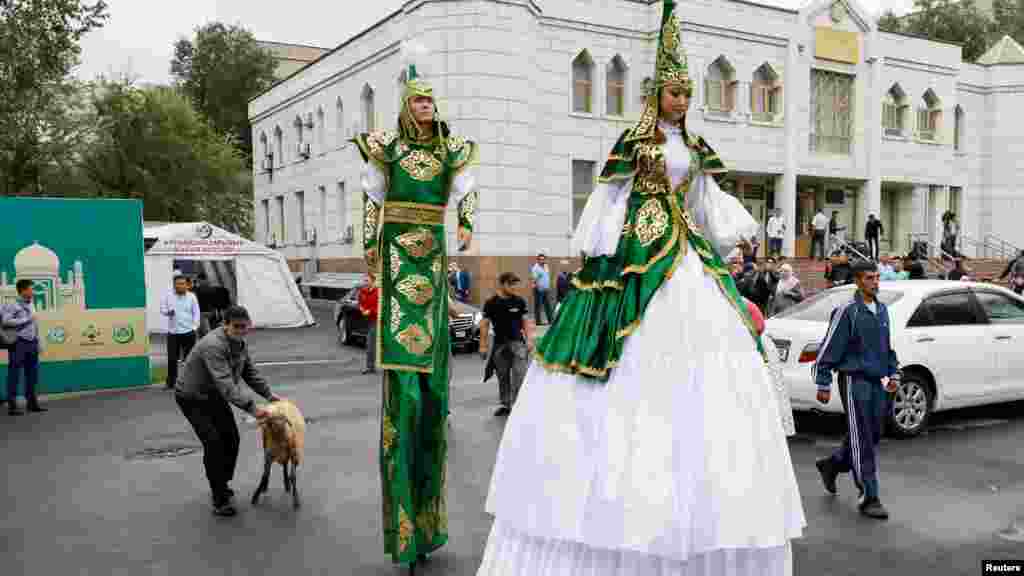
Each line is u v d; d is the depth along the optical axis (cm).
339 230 3145
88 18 2319
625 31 2531
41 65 2323
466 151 496
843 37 2925
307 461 792
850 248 2645
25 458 823
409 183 485
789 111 2802
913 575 478
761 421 324
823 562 498
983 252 3494
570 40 2459
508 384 1002
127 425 994
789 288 1433
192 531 583
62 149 3388
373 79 2766
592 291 346
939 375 865
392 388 482
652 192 348
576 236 356
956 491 654
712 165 360
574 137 2483
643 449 308
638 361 320
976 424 927
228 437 640
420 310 488
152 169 3756
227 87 5344
